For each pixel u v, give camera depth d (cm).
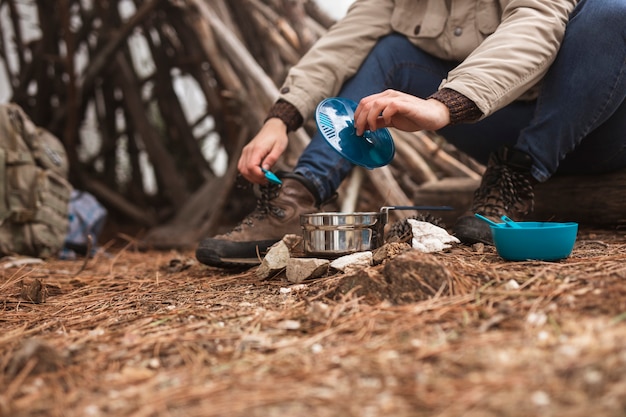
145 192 523
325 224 186
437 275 141
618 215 223
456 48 207
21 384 109
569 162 226
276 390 98
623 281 138
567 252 167
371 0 223
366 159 189
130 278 217
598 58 184
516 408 85
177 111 494
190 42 446
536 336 110
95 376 112
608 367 92
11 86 506
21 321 160
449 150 360
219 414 91
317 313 138
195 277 205
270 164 204
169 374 110
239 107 379
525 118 216
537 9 184
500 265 163
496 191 194
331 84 217
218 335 130
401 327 123
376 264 174
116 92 518
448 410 87
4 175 280
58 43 493
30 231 285
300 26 403
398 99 167
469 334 116
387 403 91
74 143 468
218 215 393
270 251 187
